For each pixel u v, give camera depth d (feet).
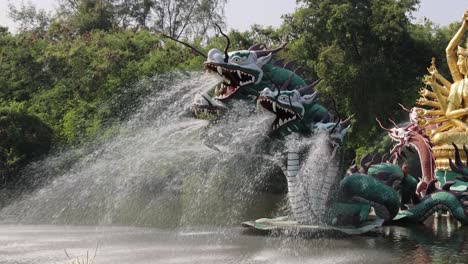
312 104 46.73
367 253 36.86
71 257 34.42
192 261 33.88
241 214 66.64
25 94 117.80
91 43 125.80
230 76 45.91
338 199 46.75
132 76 109.70
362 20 125.29
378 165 53.52
